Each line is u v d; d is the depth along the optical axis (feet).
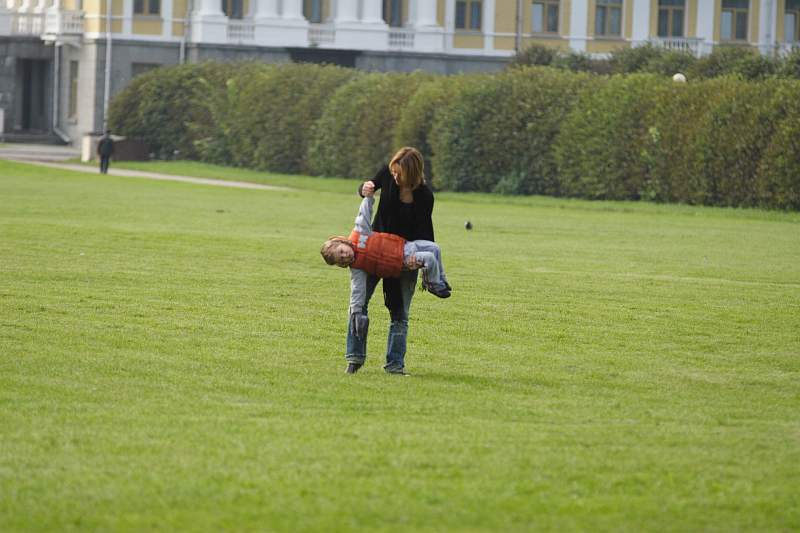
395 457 66.03
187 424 72.08
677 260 174.29
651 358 99.30
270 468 63.52
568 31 582.76
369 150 406.82
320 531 54.75
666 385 88.99
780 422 77.71
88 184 327.06
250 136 447.83
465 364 94.68
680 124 326.65
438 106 384.27
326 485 61.05
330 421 74.02
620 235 218.59
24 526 54.54
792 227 253.24
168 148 481.46
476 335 107.45
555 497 60.18
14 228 185.26
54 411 74.49
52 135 555.69
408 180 89.25
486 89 372.38
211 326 107.04
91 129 532.32
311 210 258.16
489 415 77.10
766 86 310.45
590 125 347.15
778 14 603.26
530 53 473.26
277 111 438.81
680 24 593.83
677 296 134.31
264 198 298.76
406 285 90.02
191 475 62.08
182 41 537.24
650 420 76.89
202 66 478.18
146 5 535.60
